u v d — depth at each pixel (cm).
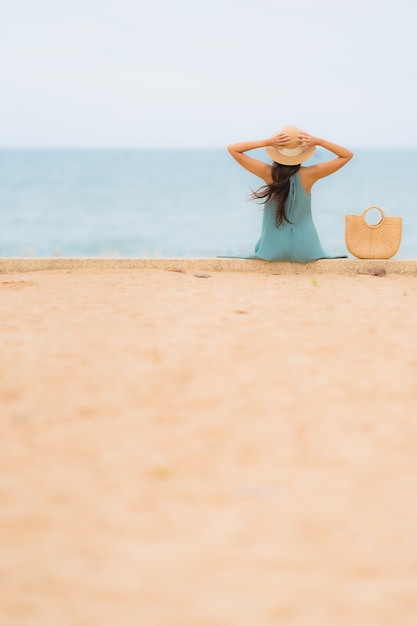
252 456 361
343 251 3278
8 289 732
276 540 294
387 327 568
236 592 262
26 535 294
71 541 291
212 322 573
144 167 10119
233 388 438
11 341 523
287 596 261
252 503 320
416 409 415
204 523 304
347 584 269
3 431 384
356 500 323
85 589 263
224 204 5622
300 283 787
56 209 5266
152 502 319
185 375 457
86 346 512
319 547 290
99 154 17275
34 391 431
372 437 381
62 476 341
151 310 618
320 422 396
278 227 860
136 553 284
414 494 329
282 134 817
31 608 254
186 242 3816
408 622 250
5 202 5678
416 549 290
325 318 591
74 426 390
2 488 329
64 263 881
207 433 383
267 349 505
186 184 7294
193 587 265
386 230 888
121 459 356
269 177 847
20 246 3659
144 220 4697
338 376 459
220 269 883
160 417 401
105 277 809
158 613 251
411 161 12181
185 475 343
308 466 352
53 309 625
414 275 878
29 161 12194
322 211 5003
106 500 321
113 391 433
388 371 469
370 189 6631
